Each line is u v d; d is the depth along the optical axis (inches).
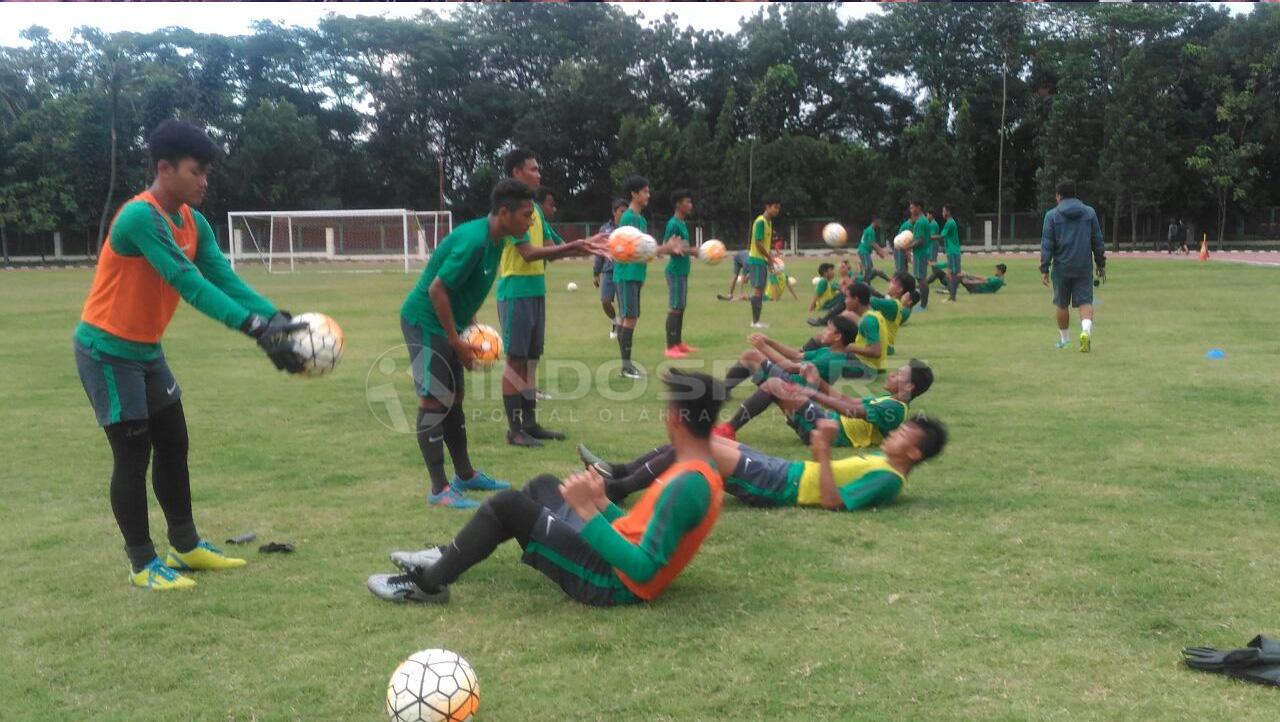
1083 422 302.2
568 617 160.6
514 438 287.1
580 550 163.5
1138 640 149.5
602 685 136.3
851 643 148.9
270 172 1982.0
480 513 162.6
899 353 458.6
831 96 2287.2
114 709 131.5
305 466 262.1
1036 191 2079.2
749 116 2124.8
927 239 665.6
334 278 1248.8
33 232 1770.4
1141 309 650.8
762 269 585.3
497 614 162.2
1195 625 154.6
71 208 1748.3
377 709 131.0
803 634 152.6
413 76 2247.8
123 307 170.1
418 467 262.2
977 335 527.8
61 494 235.9
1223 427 292.8
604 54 2283.5
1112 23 1967.3
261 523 212.4
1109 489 229.8
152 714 129.7
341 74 2225.6
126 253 168.6
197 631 156.5
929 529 203.0
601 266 542.9
